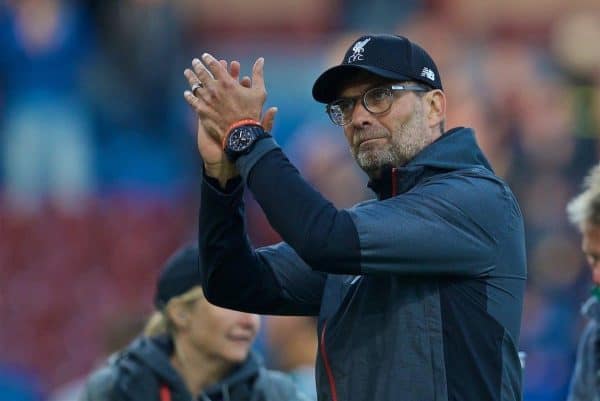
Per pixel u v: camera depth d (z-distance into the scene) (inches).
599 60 1644.9
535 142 1393.9
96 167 1539.1
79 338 1375.5
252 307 534.6
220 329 663.1
